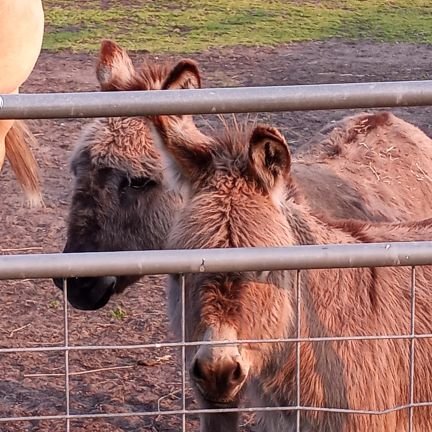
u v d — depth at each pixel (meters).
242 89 2.68
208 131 4.25
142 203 4.19
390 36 11.68
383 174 4.31
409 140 4.52
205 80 9.52
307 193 3.97
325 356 3.35
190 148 3.30
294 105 2.68
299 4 13.48
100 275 2.63
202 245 3.15
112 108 2.65
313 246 2.68
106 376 4.56
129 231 4.21
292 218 3.34
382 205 4.15
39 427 4.22
